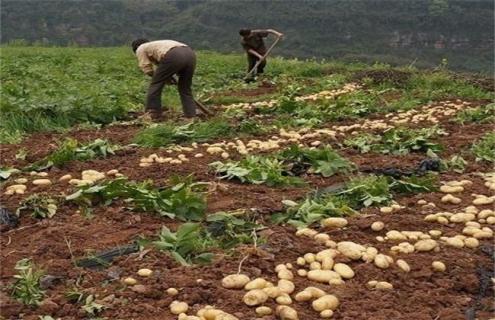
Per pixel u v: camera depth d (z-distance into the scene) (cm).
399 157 698
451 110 980
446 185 584
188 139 782
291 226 506
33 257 469
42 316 404
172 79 952
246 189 591
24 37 3997
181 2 4631
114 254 467
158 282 426
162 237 471
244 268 440
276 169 618
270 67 1725
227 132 822
